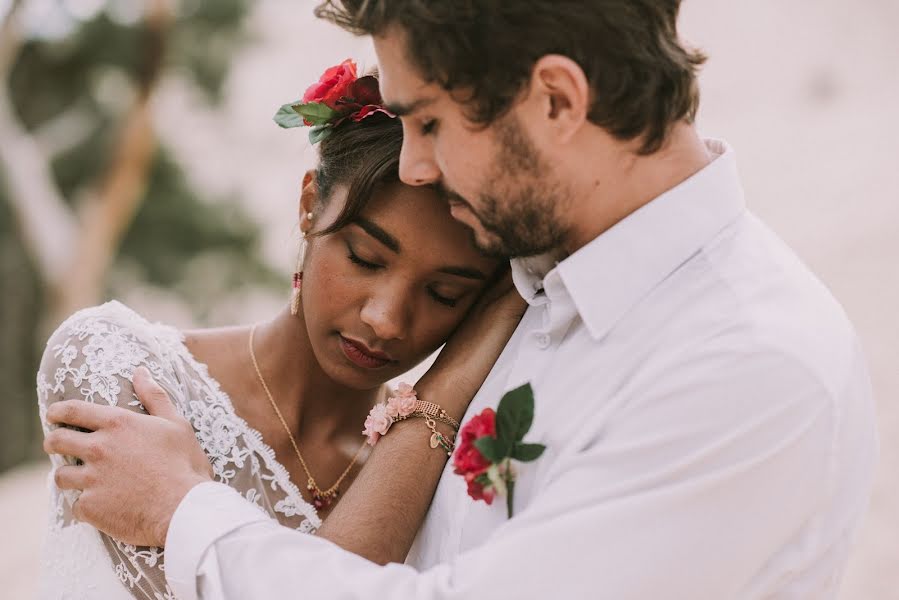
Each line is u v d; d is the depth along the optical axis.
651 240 1.65
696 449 1.49
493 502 1.71
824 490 1.52
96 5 11.64
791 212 16.45
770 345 1.50
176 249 11.84
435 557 1.82
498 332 1.94
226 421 2.03
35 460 11.96
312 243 1.98
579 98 1.56
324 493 2.13
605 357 1.66
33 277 11.45
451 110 1.59
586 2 1.54
